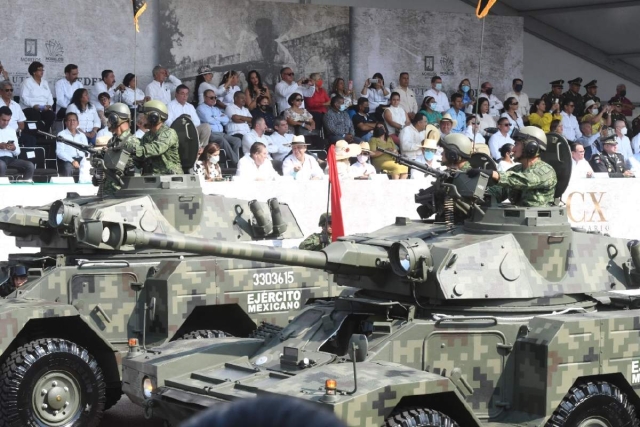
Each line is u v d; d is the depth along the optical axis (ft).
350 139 162.71
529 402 65.10
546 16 197.77
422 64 185.37
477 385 65.98
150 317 86.22
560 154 74.59
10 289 90.89
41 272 86.33
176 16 163.32
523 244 70.38
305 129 162.20
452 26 187.01
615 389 66.03
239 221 96.99
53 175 139.64
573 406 64.28
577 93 193.88
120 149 92.38
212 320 89.35
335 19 176.76
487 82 189.26
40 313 77.87
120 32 159.63
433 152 140.87
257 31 169.99
